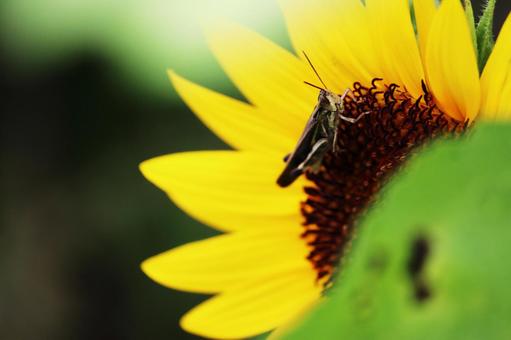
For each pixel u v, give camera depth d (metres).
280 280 0.35
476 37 0.31
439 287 0.14
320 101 0.34
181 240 0.65
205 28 0.36
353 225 0.35
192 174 0.36
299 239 0.36
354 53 0.35
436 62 0.32
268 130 0.36
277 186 0.36
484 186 0.14
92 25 0.59
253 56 0.36
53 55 0.60
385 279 0.14
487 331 0.14
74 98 0.65
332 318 0.14
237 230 0.36
